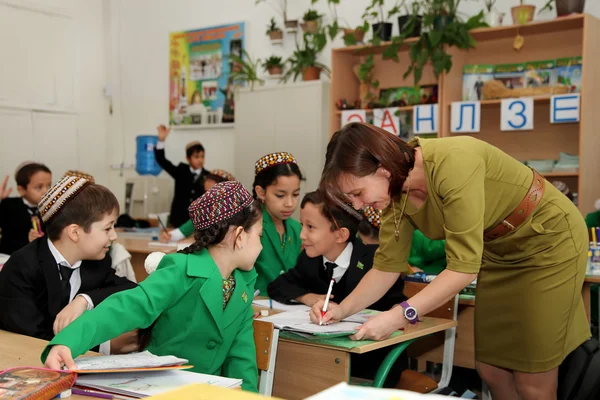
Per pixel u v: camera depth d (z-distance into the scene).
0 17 6.46
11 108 6.57
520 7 4.33
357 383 1.99
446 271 1.58
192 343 1.54
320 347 1.62
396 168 1.48
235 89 6.04
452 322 1.90
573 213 1.82
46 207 1.87
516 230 1.79
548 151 4.59
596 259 2.79
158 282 1.46
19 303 1.80
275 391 1.72
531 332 1.87
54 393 1.02
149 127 7.24
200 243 1.57
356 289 1.86
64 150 7.09
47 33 6.89
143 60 7.24
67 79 7.10
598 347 2.00
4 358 1.36
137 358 1.22
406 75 4.73
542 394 1.91
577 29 4.39
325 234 2.16
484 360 2.03
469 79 4.71
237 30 6.41
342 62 5.19
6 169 6.54
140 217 6.43
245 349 1.59
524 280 1.86
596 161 4.22
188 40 6.82
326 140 5.45
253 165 5.80
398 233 1.81
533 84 4.48
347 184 1.51
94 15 7.36
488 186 1.71
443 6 4.54
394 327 1.59
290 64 6.02
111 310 1.34
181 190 6.16
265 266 2.63
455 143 1.63
